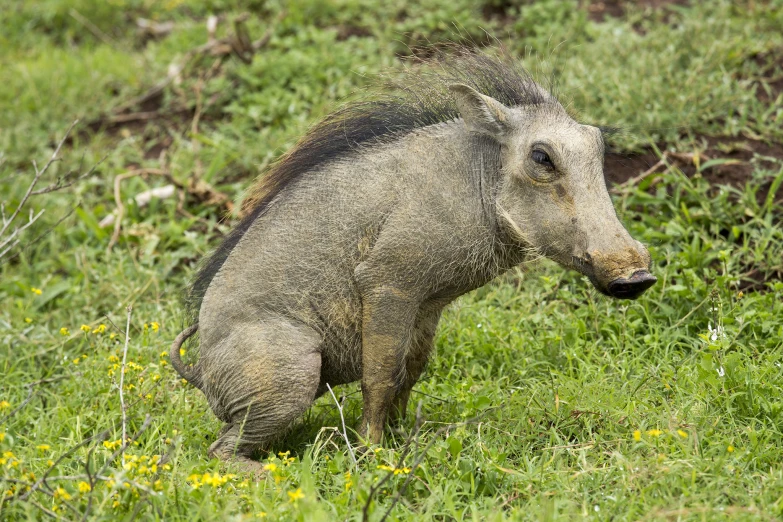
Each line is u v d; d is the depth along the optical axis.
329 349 14.31
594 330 17.23
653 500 11.86
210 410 15.70
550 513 11.16
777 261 18.19
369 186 13.90
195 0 32.25
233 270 14.38
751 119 22.08
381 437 14.14
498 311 18.05
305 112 24.67
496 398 15.12
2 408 15.53
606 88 22.44
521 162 13.45
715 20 24.86
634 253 12.76
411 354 14.83
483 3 28.75
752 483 12.32
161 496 11.82
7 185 23.92
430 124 14.43
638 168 21.02
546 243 13.34
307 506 11.34
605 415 14.29
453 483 12.42
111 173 23.75
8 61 30.67
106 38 32.03
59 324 19.39
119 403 15.66
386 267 13.66
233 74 27.03
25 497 11.94
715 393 14.31
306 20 29.16
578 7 28.38
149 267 20.62
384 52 26.14
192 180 22.69
